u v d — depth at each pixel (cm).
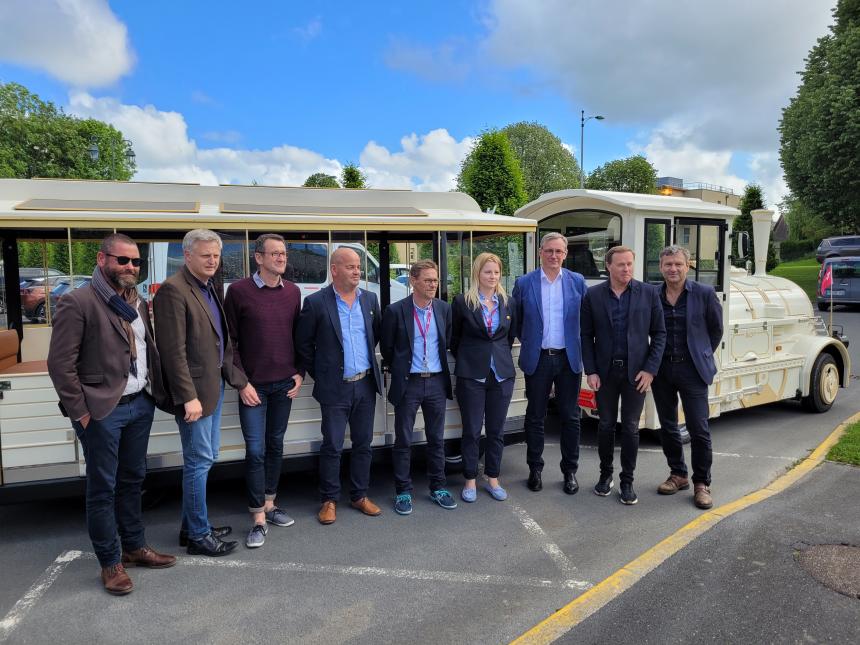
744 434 608
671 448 444
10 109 3797
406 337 407
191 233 334
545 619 284
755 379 639
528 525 395
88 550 367
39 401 370
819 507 398
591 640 265
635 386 418
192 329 328
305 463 429
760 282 725
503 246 500
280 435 390
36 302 468
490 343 422
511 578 325
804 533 360
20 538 385
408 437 418
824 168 1977
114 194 436
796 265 3994
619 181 4847
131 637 274
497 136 1675
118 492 328
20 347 468
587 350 435
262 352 372
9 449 367
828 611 281
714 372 424
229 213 429
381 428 452
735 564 327
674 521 397
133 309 309
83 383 296
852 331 1352
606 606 291
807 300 733
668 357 425
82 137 3772
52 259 458
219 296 390
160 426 396
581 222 633
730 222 625
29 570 341
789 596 295
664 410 442
